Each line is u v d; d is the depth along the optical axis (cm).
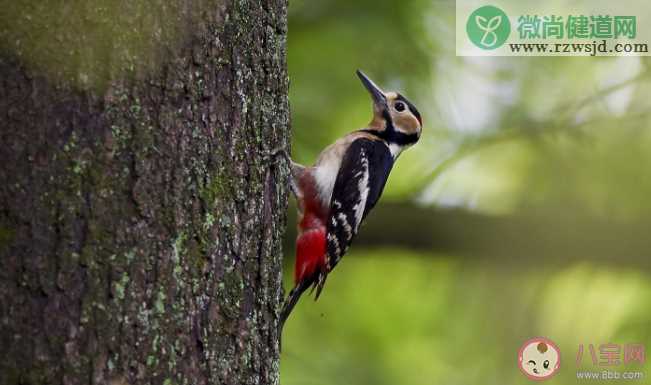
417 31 1135
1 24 536
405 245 1190
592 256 1159
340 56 1128
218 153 580
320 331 1237
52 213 528
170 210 554
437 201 1195
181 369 550
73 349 521
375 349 1234
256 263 611
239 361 586
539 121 1173
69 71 536
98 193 534
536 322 1193
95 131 536
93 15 539
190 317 557
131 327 534
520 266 1194
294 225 1161
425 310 1243
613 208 1155
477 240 1181
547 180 1176
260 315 609
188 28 567
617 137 1159
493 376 1197
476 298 1222
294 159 1119
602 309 1183
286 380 1199
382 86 1142
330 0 1129
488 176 1208
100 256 531
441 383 1212
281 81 654
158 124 553
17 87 533
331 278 1245
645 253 1145
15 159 530
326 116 1136
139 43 548
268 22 634
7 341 519
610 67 1155
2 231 525
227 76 589
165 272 548
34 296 523
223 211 580
